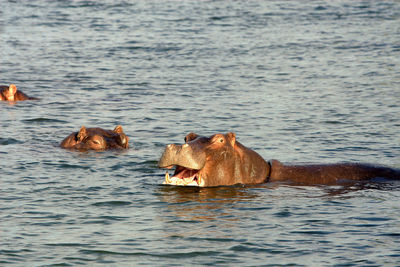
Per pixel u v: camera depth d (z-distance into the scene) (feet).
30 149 176.35
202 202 128.57
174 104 250.78
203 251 102.37
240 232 111.14
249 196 132.67
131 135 198.29
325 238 108.06
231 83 302.45
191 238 108.37
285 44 435.12
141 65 357.00
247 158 143.13
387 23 536.01
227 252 102.06
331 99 262.67
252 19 556.10
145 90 283.18
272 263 97.66
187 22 538.47
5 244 104.47
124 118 224.33
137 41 444.96
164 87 291.17
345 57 384.06
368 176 146.41
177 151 131.44
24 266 95.71
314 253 101.45
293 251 102.32
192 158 131.75
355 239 107.45
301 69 343.46
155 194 134.41
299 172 145.89
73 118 223.10
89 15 578.66
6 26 508.53
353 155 171.12
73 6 635.66
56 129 205.16
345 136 196.03
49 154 170.50
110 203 127.85
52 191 135.85
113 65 355.97
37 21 537.24
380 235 109.19
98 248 103.45
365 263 97.14
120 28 506.48
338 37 464.65
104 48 417.08
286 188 138.92
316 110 239.30
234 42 442.91
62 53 395.55
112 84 298.15
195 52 403.13
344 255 100.53
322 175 144.97
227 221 116.98
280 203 127.95
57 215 119.85
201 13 591.78
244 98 264.52
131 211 122.83
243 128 208.03
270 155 171.12
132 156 170.81
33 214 120.16
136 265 96.63
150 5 650.43
